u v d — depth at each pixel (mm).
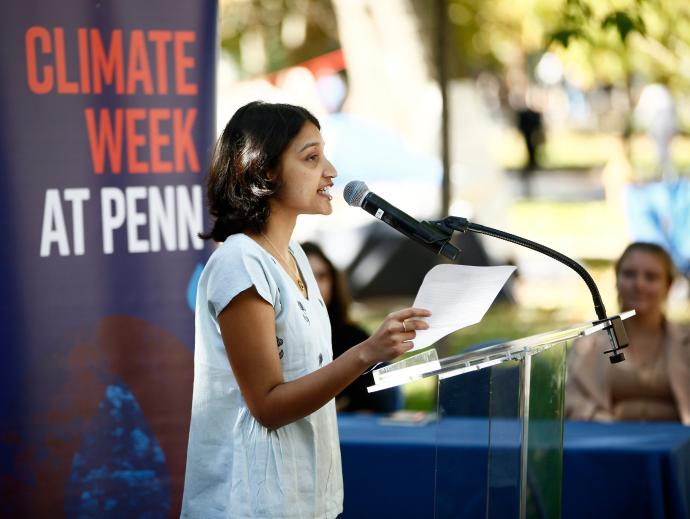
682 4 17984
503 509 5668
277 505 5699
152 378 8195
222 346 5883
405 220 5832
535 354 5785
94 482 8047
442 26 17062
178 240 8242
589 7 15719
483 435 6094
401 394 11031
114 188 8016
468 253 24078
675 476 8508
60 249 7836
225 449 5867
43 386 7840
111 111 7969
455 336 20812
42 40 7719
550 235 30078
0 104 7613
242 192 5859
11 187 7668
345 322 10953
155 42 8109
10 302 7703
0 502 7805
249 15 24828
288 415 5562
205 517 5883
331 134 24625
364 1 23531
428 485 8750
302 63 25156
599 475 8578
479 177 27547
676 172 27609
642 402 10352
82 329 7938
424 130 24156
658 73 20359
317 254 10992
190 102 8250
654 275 10328
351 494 8914
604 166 32219
